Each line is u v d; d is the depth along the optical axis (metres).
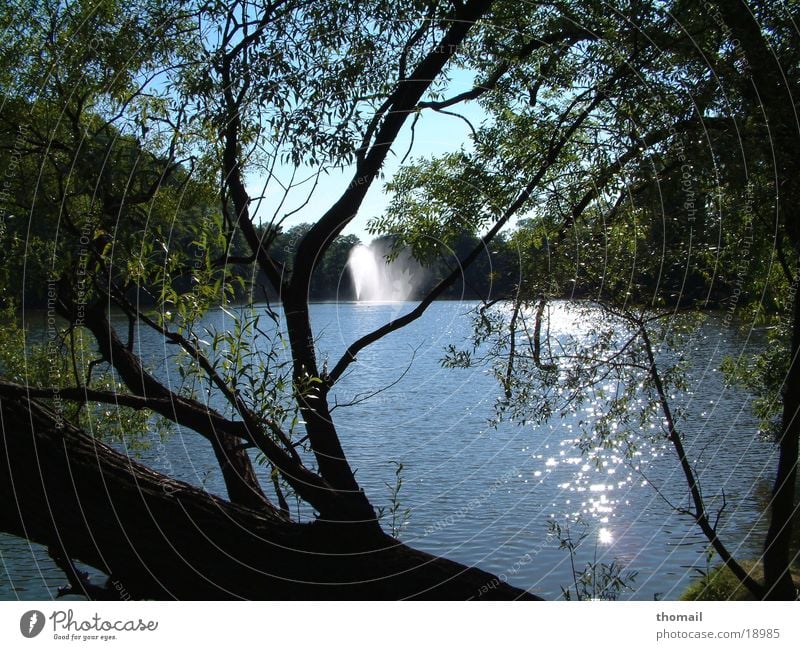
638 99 5.35
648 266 5.43
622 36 5.46
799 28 5.18
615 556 10.07
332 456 4.48
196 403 4.08
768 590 5.51
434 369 25.25
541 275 5.39
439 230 6.16
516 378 5.47
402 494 12.88
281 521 4.27
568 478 13.13
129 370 5.23
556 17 5.98
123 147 4.13
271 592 3.88
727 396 16.33
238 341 3.63
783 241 5.95
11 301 5.52
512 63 6.02
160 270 3.77
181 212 4.92
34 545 10.70
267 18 4.58
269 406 3.67
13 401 3.69
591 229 5.69
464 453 15.26
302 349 4.54
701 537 10.60
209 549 3.83
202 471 12.41
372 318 39.25
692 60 5.25
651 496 12.06
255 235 4.55
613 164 5.41
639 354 5.25
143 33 4.86
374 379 23.81
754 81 5.09
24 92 4.98
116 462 3.88
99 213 4.00
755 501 11.63
